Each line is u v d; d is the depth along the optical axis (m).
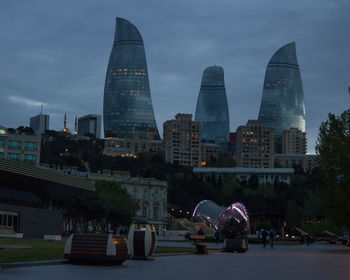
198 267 21.33
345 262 27.56
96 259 20.14
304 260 29.06
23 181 65.69
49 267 18.59
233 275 17.94
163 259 26.48
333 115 56.91
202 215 141.25
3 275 15.18
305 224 150.75
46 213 73.25
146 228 25.34
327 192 56.94
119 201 118.94
